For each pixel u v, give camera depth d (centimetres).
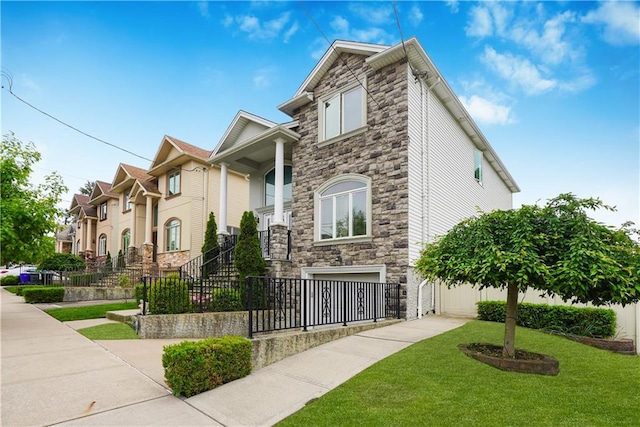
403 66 948
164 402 385
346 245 994
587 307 671
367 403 366
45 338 697
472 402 356
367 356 532
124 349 611
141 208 2153
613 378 416
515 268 424
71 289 1389
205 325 752
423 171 985
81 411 358
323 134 1118
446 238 515
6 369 493
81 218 2961
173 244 1842
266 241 1261
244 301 877
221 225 1330
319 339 613
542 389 385
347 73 1067
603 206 432
